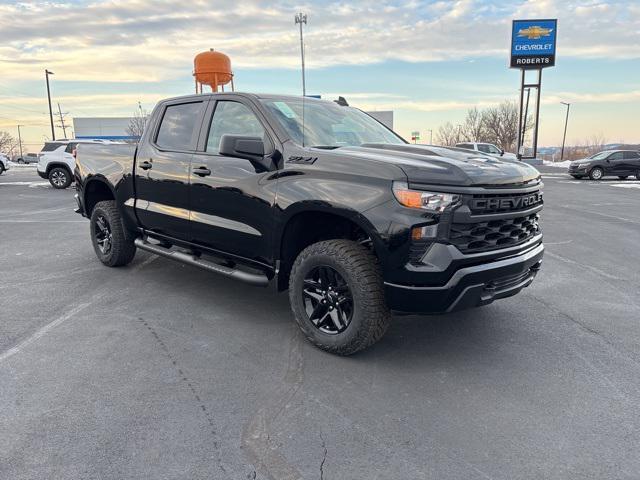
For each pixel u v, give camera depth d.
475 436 2.55
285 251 3.70
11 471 2.24
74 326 3.99
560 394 2.99
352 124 4.45
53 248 6.99
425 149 3.68
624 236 8.38
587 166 24.77
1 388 2.98
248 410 2.78
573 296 4.92
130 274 5.55
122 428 2.58
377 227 3.04
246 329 3.98
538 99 36.06
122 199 5.23
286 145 3.65
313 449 2.43
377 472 2.26
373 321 3.23
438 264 2.97
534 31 33.97
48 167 17.61
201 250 4.41
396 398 2.93
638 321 4.23
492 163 3.44
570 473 2.26
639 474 2.26
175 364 3.34
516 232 3.43
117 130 59.44
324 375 3.21
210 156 4.21
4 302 4.57
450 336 3.88
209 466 2.29
